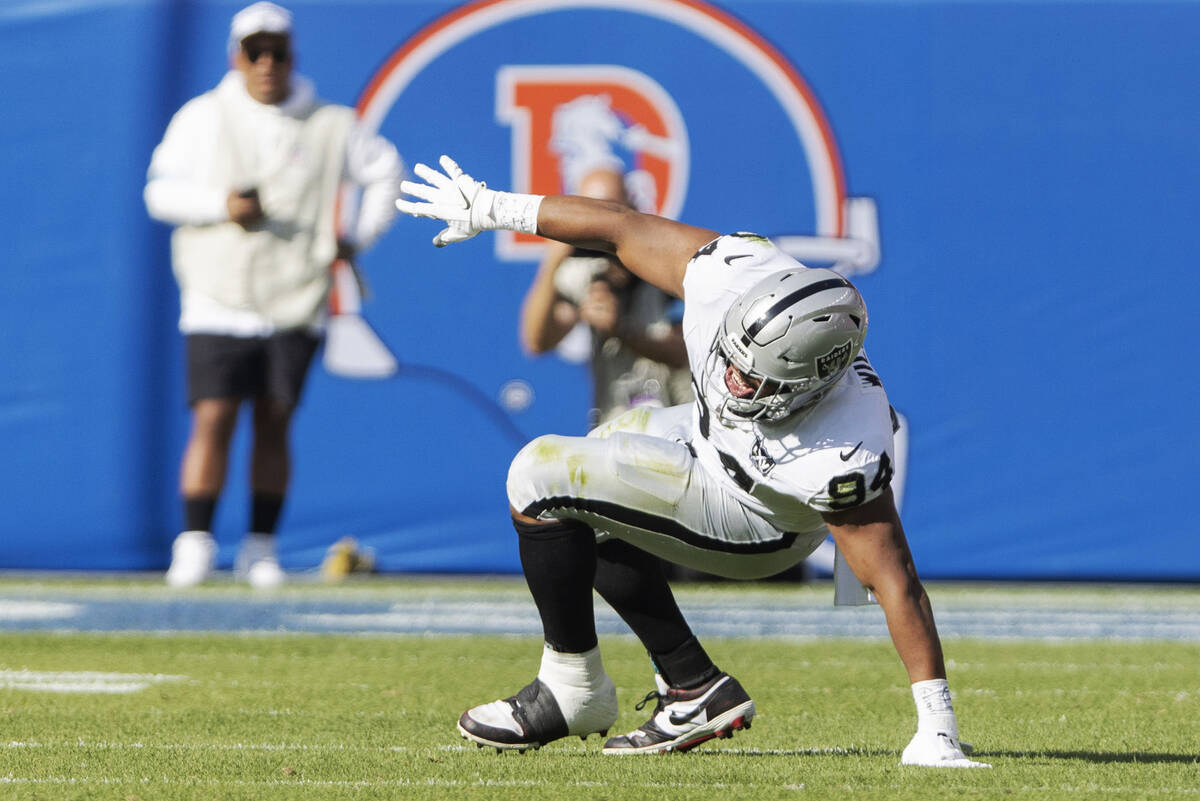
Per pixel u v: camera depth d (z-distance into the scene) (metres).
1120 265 30.36
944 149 30.59
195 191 28.53
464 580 30.64
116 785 10.73
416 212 12.45
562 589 11.87
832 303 10.38
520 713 12.18
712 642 22.25
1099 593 29.77
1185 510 30.27
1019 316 30.41
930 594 29.44
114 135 30.75
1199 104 30.34
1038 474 30.39
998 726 14.47
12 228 30.66
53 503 30.70
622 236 12.01
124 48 30.77
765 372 10.45
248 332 28.80
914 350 30.52
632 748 12.51
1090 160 30.42
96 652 20.28
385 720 14.41
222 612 25.47
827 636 23.05
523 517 11.84
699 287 11.41
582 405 30.59
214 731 13.56
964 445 30.42
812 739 13.59
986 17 30.58
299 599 27.44
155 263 30.67
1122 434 30.30
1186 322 30.25
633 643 22.05
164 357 30.67
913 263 30.59
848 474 10.69
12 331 30.64
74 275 30.69
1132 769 11.44
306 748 12.55
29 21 30.70
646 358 28.39
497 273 30.78
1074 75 30.44
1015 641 22.73
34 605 26.30
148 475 30.72
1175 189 30.33
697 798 10.20
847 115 30.78
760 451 11.04
